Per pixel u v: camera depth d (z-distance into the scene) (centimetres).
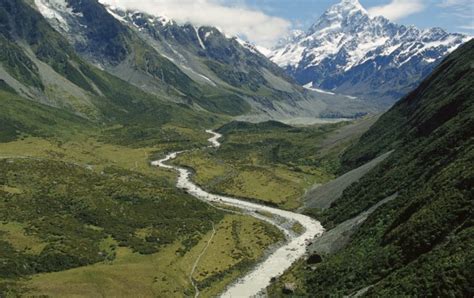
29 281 10812
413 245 9544
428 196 10738
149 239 14325
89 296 10419
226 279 12338
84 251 12888
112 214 15838
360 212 15300
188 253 13738
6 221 13875
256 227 16262
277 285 11688
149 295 10938
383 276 9531
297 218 18138
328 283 10781
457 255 7938
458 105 17462
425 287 7706
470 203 9469
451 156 12769
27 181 17862
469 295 7188
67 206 15862
